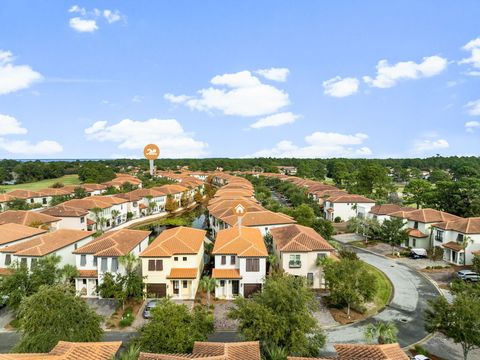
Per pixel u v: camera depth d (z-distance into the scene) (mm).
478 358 28266
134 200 94000
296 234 46250
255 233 51906
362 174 122625
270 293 26234
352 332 32656
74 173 193625
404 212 67500
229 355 20594
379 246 64250
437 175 155500
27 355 19422
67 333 23656
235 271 41969
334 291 36094
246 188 111875
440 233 57875
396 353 20891
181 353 22516
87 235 52344
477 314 24359
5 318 36031
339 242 66875
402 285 44688
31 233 52094
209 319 26438
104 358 20500
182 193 112250
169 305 25609
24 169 163125
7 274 41000
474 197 72375
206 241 66188
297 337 23922
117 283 37875
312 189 114375
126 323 34281
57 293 25188
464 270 48469
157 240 46094
